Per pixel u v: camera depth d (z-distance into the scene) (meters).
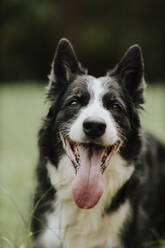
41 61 36.22
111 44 36.28
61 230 5.61
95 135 4.96
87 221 5.61
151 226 6.98
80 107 5.48
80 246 5.70
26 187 8.47
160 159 7.43
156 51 35.50
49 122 5.73
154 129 14.14
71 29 37.06
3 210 7.46
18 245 5.50
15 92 27.88
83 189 5.05
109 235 5.66
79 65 6.00
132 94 5.96
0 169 10.36
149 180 6.67
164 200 7.36
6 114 19.16
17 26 36.38
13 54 36.12
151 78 35.06
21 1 36.34
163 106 20.55
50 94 5.84
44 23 36.50
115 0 37.09
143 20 36.72
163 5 36.47
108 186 5.59
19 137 14.50
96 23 37.31
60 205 5.66
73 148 5.34
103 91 5.56
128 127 5.64
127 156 5.65
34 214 5.79
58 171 5.59
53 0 37.28
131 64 5.94
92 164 5.14
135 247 5.88
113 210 5.63
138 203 6.01
